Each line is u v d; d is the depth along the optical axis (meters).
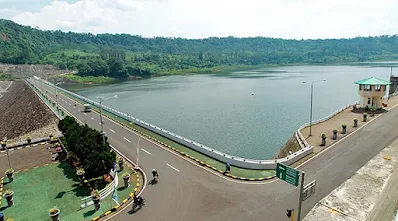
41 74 179.88
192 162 32.25
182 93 115.31
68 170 33.28
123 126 49.59
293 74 184.00
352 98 91.94
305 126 43.97
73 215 23.20
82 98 82.56
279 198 23.69
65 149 37.78
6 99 115.50
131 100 101.75
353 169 28.14
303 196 14.60
